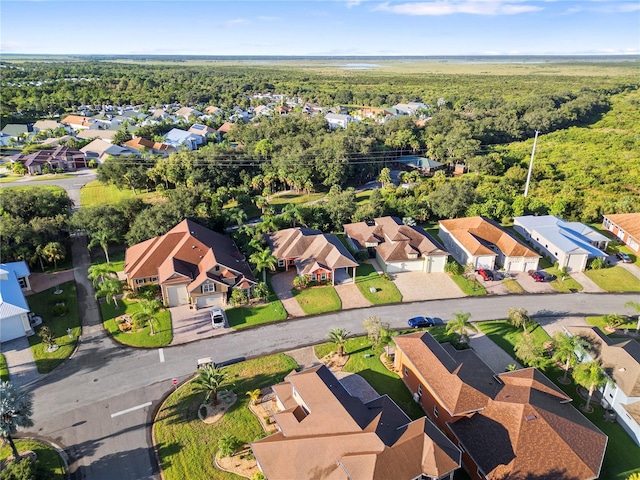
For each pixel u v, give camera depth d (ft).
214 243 231.09
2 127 590.55
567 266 234.58
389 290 216.74
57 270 232.53
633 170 400.26
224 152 389.39
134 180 360.28
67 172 430.20
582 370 140.97
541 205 303.27
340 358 167.94
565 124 606.55
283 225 272.51
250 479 118.32
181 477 119.44
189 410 142.10
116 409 142.61
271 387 151.84
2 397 115.44
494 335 183.32
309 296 210.18
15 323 175.94
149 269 210.38
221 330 184.03
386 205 300.20
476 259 234.58
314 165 378.73
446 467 109.70
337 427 119.24
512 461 112.78
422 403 144.87
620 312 199.72
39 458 124.47
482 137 518.37
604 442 122.01
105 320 189.98
